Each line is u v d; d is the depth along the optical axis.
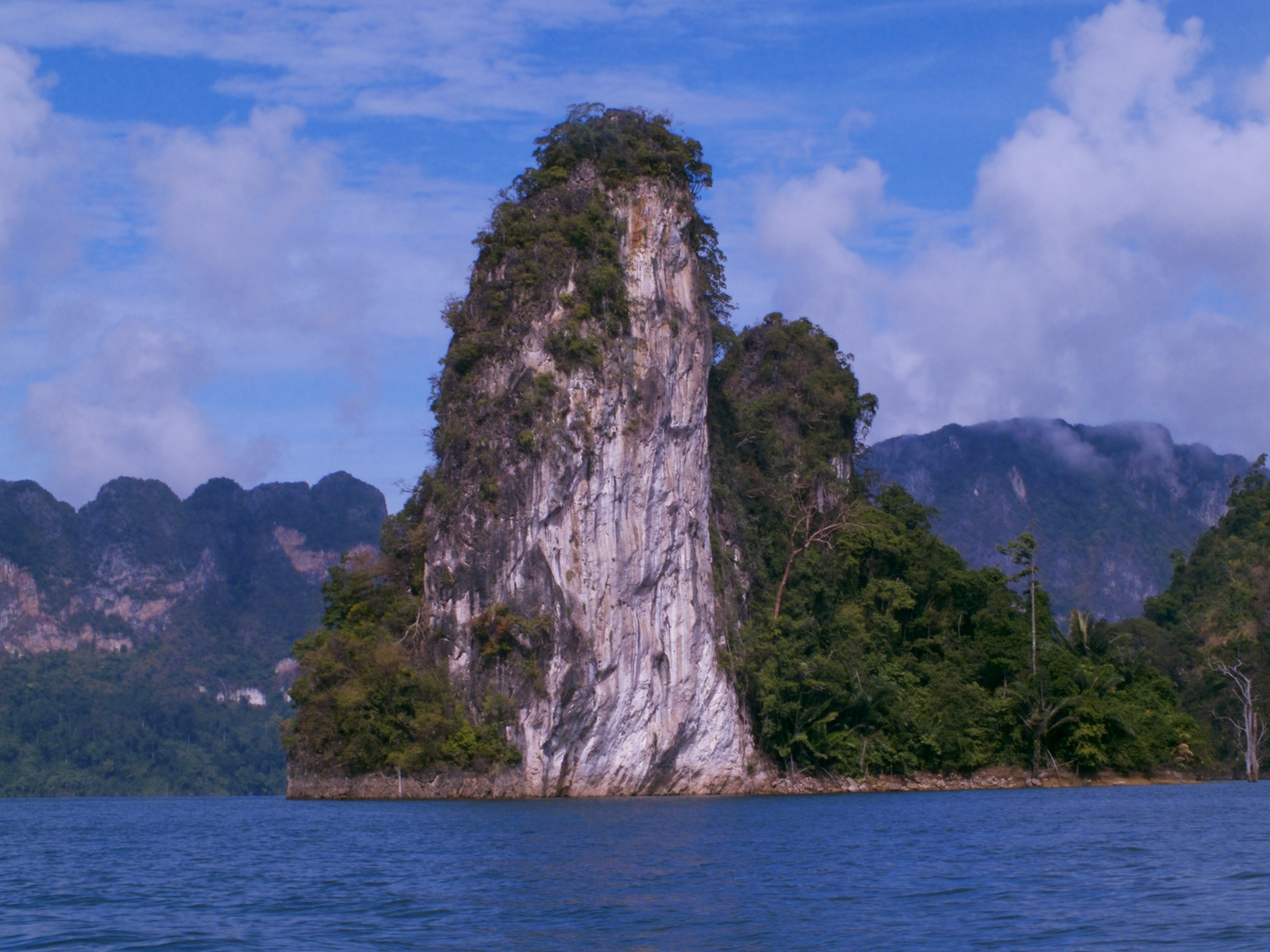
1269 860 34.34
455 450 71.88
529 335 71.19
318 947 23.03
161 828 56.44
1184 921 24.72
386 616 74.50
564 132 77.38
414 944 23.14
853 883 30.12
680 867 33.28
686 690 72.62
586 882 30.47
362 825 49.34
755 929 24.25
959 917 25.45
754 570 84.94
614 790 70.19
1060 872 32.09
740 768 75.94
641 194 75.62
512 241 74.06
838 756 79.50
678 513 73.38
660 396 72.56
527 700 66.94
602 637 68.50
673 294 75.44
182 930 25.00
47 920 26.47
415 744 68.44
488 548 68.75
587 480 69.19
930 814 54.03
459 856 36.53
